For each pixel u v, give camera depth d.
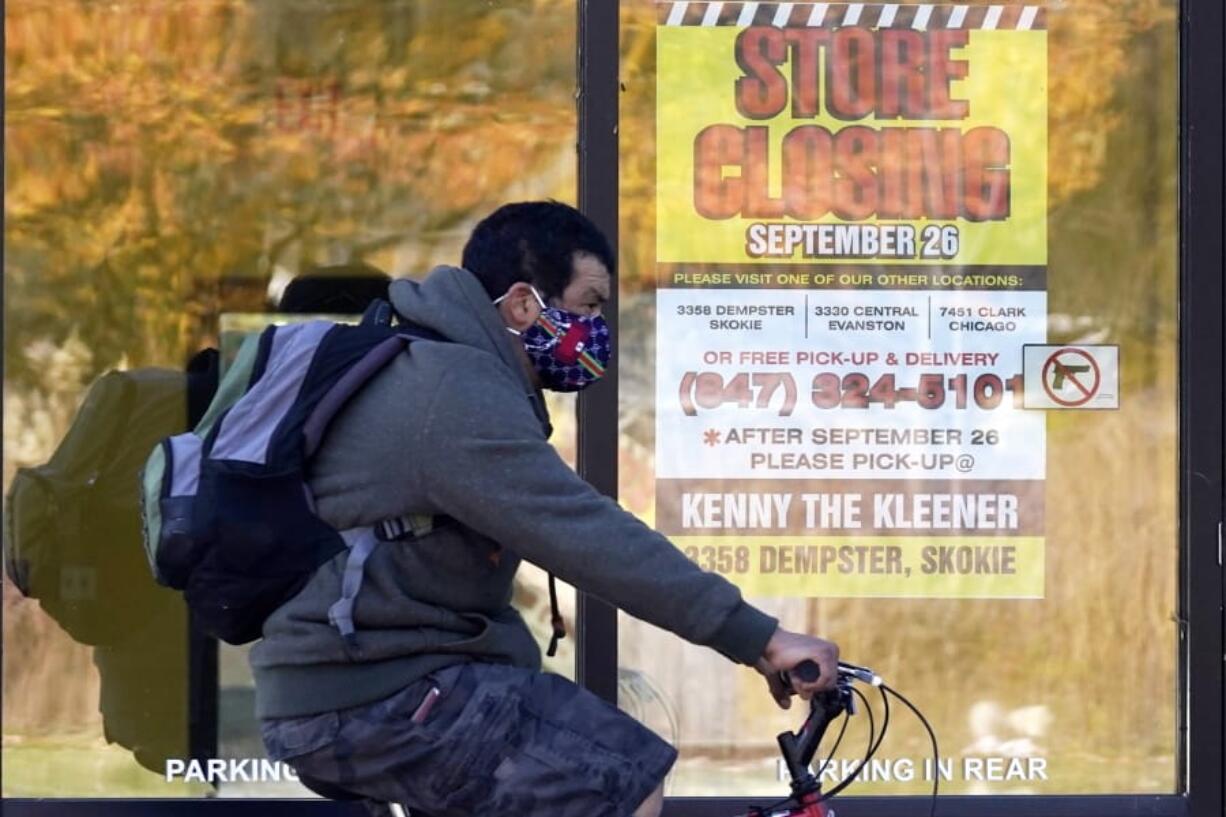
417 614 12.50
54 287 19.33
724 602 12.18
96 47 19.33
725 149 19.38
